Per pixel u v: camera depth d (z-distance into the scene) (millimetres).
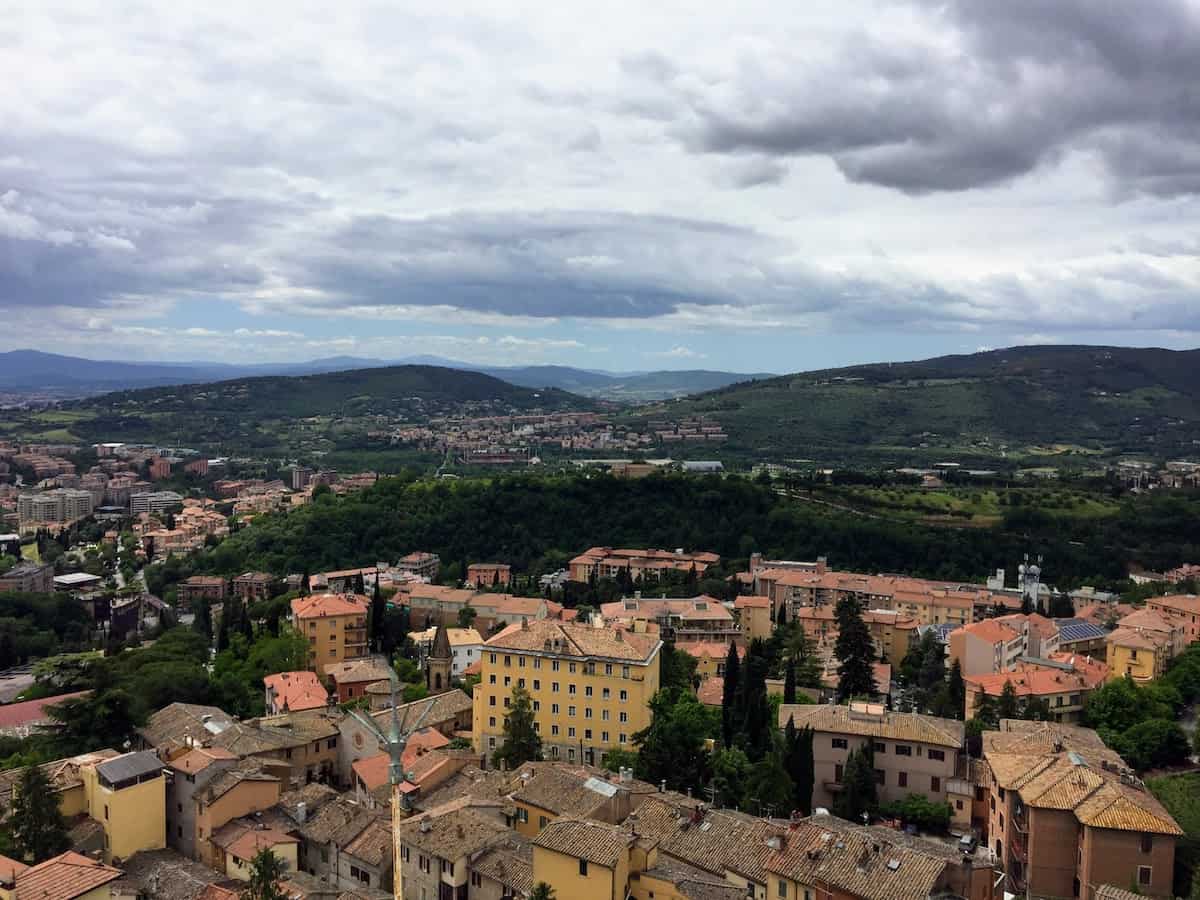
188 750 113062
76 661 183625
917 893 76625
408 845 96875
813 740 126938
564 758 147625
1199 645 182875
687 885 83000
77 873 84562
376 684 166250
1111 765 106625
